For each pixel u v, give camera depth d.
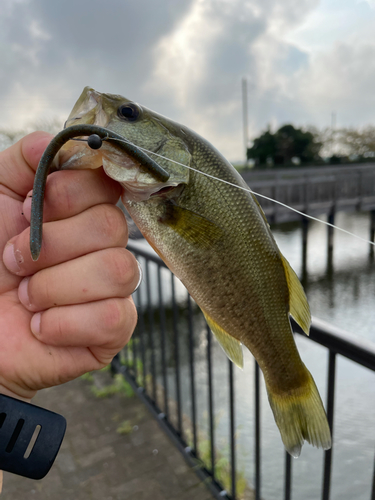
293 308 0.23
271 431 0.73
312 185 3.41
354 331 1.68
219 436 0.69
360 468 0.66
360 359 0.24
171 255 0.20
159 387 0.64
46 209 0.16
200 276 0.20
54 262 0.16
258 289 0.21
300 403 0.23
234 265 0.21
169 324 1.51
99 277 0.16
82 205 0.17
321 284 2.48
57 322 0.16
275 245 0.22
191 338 0.46
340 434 0.78
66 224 0.16
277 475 0.61
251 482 0.56
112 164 0.17
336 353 0.26
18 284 0.19
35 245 0.14
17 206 0.19
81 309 0.16
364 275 2.63
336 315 1.89
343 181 3.63
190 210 0.20
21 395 0.18
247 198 0.21
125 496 0.43
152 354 0.56
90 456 0.49
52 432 0.17
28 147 0.18
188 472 0.46
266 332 0.22
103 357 0.18
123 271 0.16
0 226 0.19
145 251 0.54
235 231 0.20
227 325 0.22
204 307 0.21
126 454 0.49
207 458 0.48
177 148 0.20
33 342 0.17
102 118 0.19
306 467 0.64
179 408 0.50
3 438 0.16
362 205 3.53
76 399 0.61
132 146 0.15
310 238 3.89
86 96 0.20
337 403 0.92
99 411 0.58
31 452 0.17
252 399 0.90
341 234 4.00
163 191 0.19
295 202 3.29
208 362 0.42
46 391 0.64
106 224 0.16
